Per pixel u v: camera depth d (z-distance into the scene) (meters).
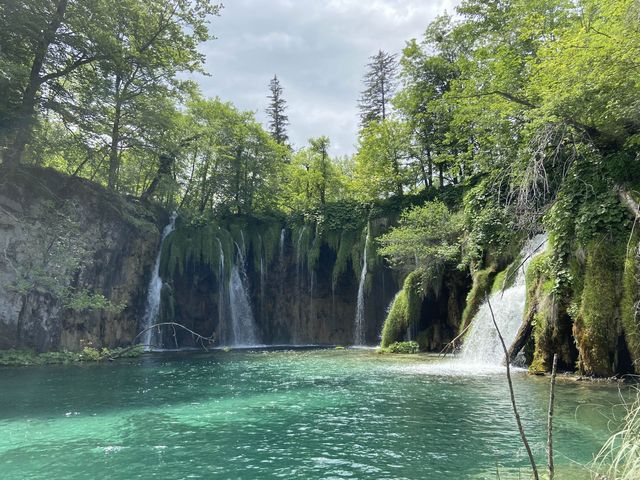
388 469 6.64
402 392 12.36
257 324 36.00
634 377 12.29
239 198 40.97
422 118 33.34
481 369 16.36
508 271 18.77
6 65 20.14
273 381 14.99
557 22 18.58
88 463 7.16
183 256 32.72
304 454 7.41
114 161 28.59
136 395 12.86
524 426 8.56
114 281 28.14
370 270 32.12
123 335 28.27
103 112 25.80
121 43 27.55
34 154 26.64
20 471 6.85
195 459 7.29
